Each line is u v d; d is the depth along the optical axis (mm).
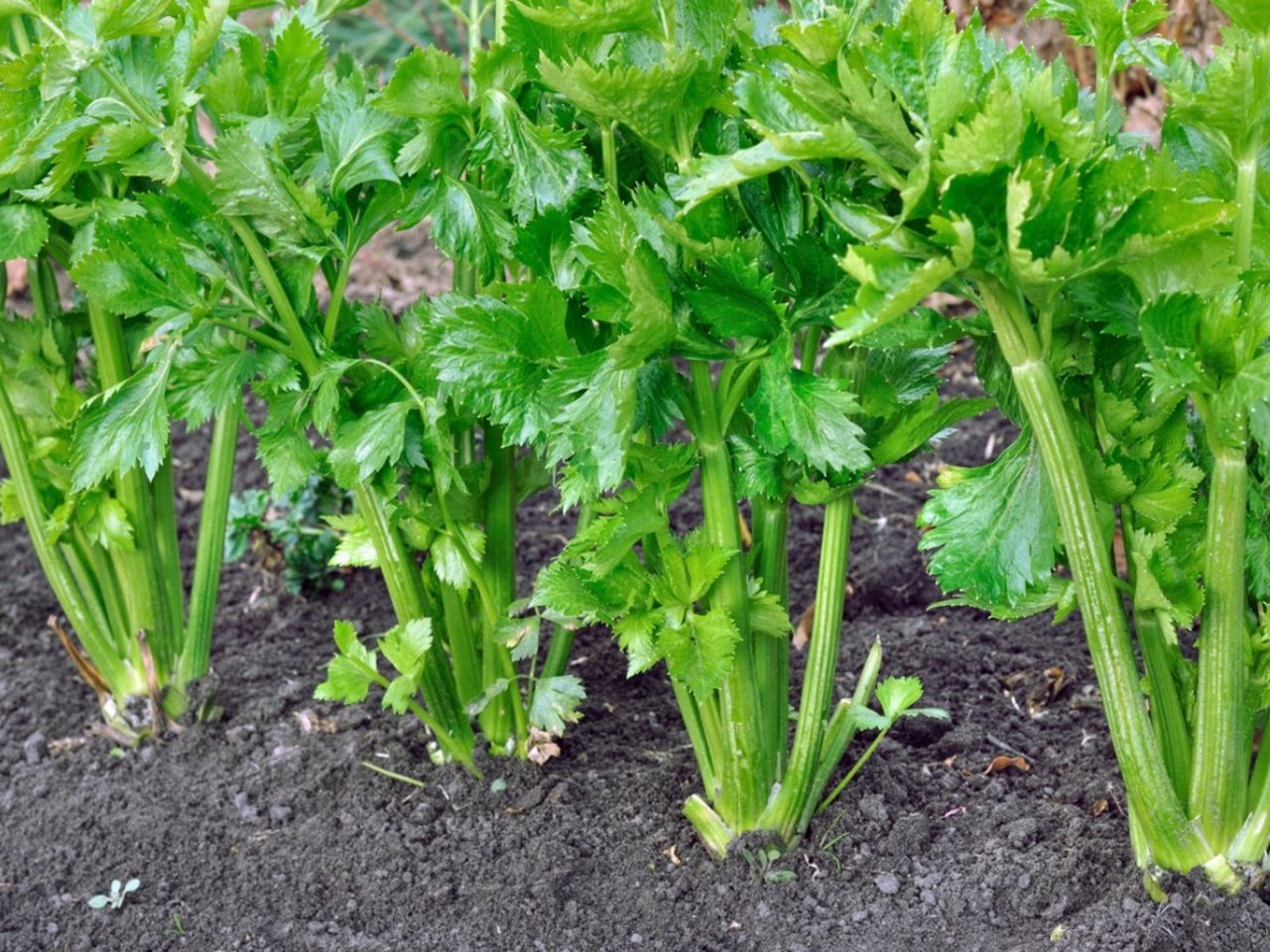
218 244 1479
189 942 1490
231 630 1867
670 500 1426
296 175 1484
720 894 1477
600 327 1449
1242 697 1370
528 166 1405
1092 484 1366
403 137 1457
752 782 1476
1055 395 1310
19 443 1616
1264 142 1326
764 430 1359
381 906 1503
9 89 1408
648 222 1374
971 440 2037
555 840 1533
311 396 1479
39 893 1548
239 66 1469
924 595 1851
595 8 1335
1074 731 1623
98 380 1654
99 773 1673
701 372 1397
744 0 1438
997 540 1356
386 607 1893
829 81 1311
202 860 1562
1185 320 1300
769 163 1276
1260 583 1384
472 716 1621
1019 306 1298
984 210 1266
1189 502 1354
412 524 1533
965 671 1713
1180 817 1384
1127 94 2111
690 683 1411
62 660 1846
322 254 1449
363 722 1686
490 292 1411
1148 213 1262
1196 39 2033
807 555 1902
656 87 1339
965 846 1502
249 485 2109
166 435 1460
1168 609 1356
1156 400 1365
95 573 1692
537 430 1396
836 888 1474
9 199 1540
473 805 1577
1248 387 1288
